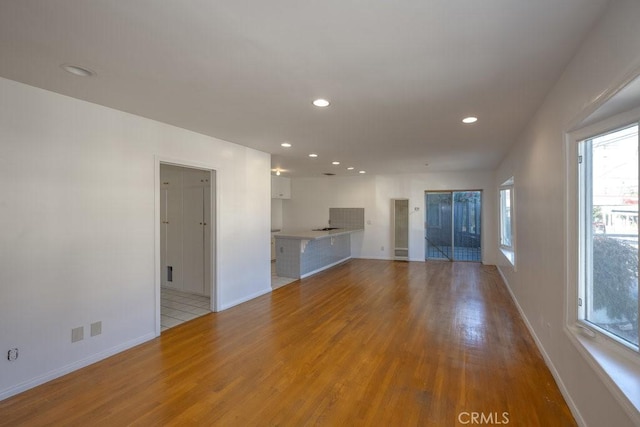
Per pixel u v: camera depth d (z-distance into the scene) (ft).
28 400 7.40
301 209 30.45
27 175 7.88
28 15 5.05
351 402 7.34
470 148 15.76
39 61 6.67
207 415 6.89
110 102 9.12
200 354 9.80
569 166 6.95
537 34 5.62
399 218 27.58
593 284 6.68
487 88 8.08
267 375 8.54
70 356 8.70
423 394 7.63
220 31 5.56
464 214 26.48
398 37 5.74
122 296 10.02
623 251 5.71
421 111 9.89
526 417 6.76
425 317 13.10
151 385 8.06
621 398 4.62
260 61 6.67
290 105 9.37
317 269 22.91
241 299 15.20
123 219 10.02
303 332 11.55
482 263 25.27
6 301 7.53
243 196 15.23
